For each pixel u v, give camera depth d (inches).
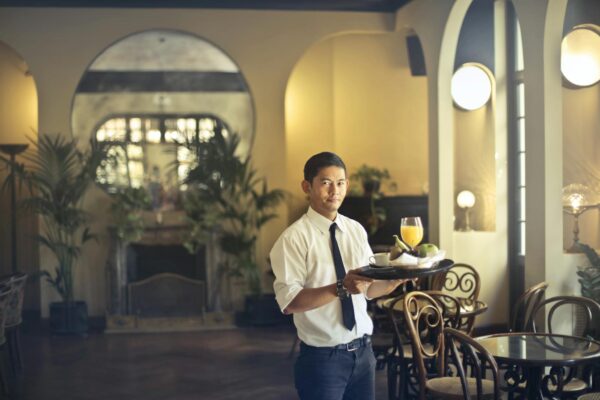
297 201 446.9
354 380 141.6
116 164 401.1
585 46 293.1
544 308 246.2
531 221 252.5
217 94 405.4
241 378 289.0
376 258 134.3
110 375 297.0
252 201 401.7
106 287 393.1
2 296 261.4
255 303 390.6
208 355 329.1
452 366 258.2
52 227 393.4
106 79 399.9
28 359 326.3
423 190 430.3
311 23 405.4
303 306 133.4
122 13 398.0
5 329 280.4
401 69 449.1
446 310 232.8
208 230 392.2
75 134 398.3
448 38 329.1
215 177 392.2
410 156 449.7
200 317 390.9
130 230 387.9
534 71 248.5
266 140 406.3
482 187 344.8
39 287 433.1
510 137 338.6
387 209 412.8
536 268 251.1
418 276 128.0
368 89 449.1
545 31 243.0
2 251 432.5
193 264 406.3
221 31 402.9
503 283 341.7
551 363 168.9
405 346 238.5
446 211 336.2
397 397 234.7
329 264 139.9
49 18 394.0
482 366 199.9
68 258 378.0
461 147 345.4
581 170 293.6
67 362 319.9
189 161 403.2
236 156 401.1
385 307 228.8
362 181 417.1
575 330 250.5
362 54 449.1
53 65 394.9
